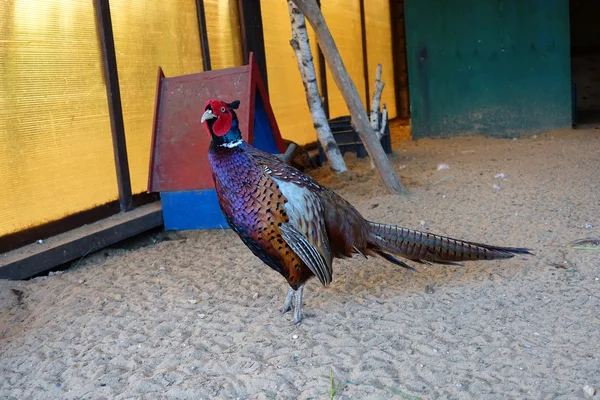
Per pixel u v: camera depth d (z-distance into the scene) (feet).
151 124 11.64
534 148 15.17
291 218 7.17
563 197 11.01
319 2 16.25
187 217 10.84
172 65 12.09
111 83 10.75
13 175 9.41
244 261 9.49
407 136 19.01
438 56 17.52
